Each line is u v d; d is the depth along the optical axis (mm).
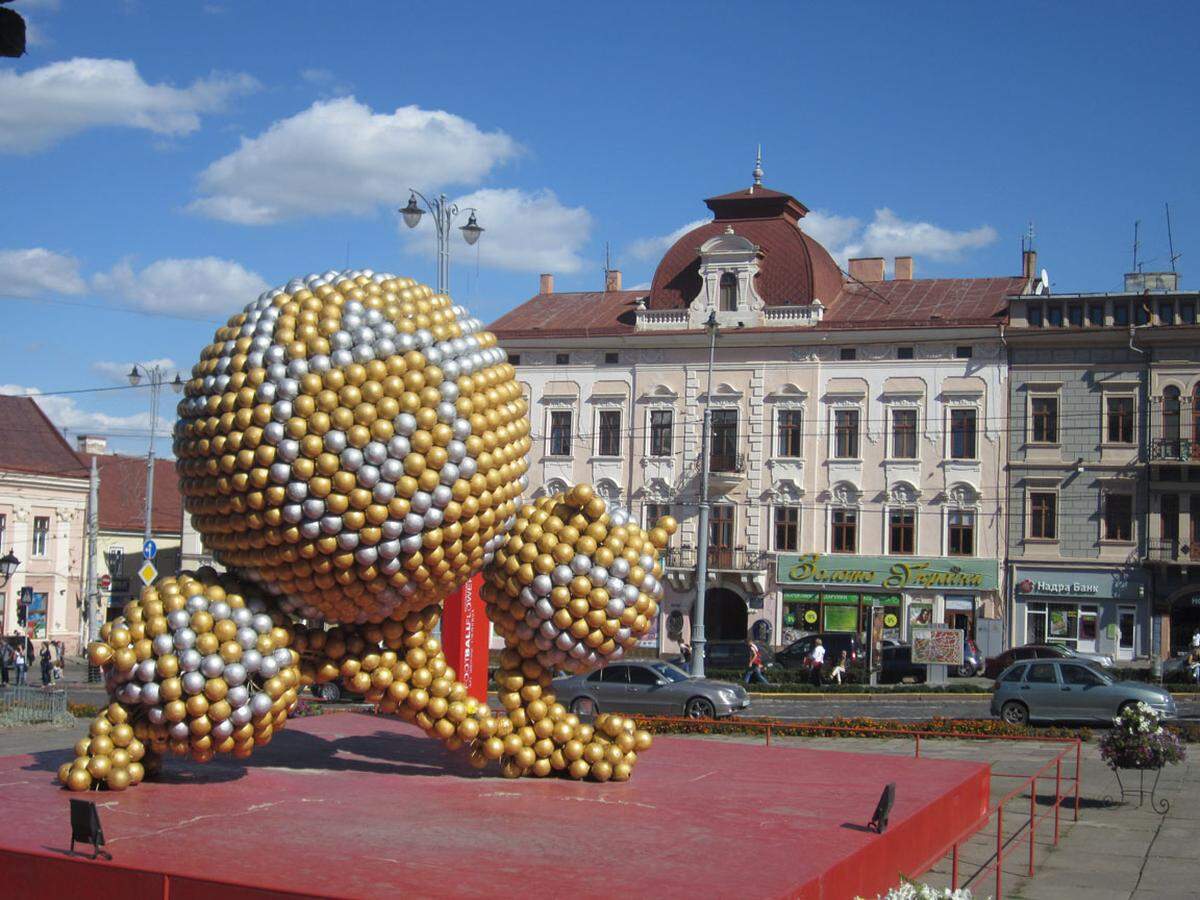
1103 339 41562
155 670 11180
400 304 11539
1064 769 19391
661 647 45750
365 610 11773
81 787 11383
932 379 43406
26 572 49000
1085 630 41562
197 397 11531
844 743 22453
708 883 8477
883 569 43344
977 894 11445
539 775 12844
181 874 8281
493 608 12664
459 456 11328
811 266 45688
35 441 51406
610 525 12602
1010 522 42375
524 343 47750
